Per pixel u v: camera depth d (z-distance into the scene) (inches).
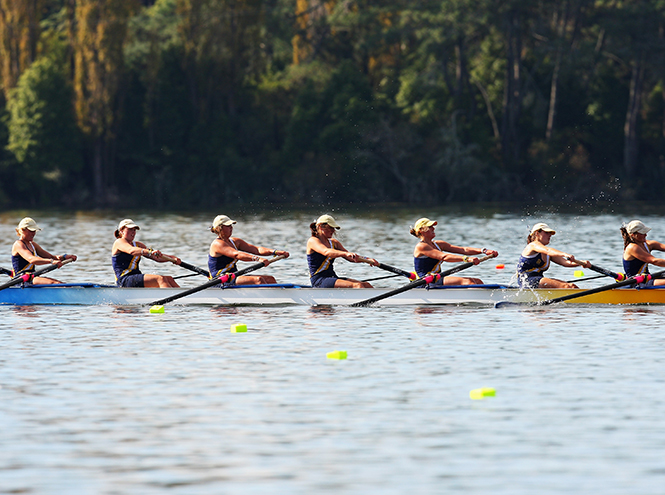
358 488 1197.7
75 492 1187.3
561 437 1397.6
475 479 1226.0
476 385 1712.6
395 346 2102.6
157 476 1242.6
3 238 5954.7
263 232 6466.5
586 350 2031.3
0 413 1536.7
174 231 6638.8
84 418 1507.1
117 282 2859.3
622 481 1216.2
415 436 1407.5
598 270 2709.2
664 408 1542.8
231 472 1256.8
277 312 2657.5
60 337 2242.9
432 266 2780.5
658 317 2492.6
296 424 1469.0
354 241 5482.3
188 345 2130.9
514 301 2733.8
